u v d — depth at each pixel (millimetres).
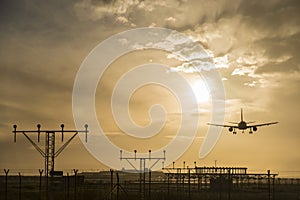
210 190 102188
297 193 96250
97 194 71312
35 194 74750
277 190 105250
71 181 91875
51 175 53781
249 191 102125
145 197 71938
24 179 148750
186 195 82812
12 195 72250
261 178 105562
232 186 104375
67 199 62875
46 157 53812
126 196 69250
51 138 53719
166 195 78000
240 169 108062
